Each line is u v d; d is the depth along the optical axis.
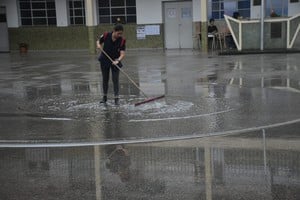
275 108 9.56
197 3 24.78
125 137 7.54
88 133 7.90
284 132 7.57
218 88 12.33
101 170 5.89
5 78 15.41
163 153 6.57
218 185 5.25
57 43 26.86
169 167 5.93
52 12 26.75
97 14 26.05
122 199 4.91
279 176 5.48
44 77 15.45
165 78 14.47
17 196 5.08
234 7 24.41
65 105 10.45
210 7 24.69
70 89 12.79
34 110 10.02
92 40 24.28
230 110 9.49
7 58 23.19
